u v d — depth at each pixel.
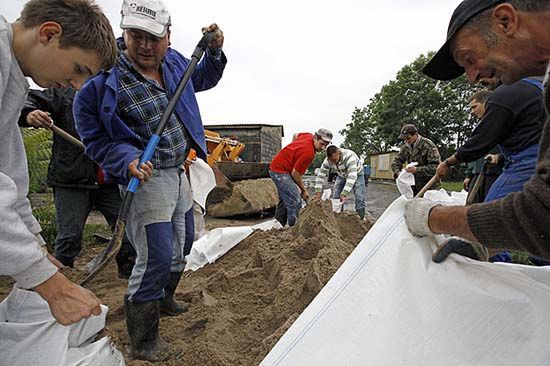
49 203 5.95
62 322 1.43
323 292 1.36
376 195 17.16
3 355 1.56
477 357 1.24
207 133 9.98
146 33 2.12
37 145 5.29
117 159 2.14
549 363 1.22
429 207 1.35
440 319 1.27
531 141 2.67
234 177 9.03
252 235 4.30
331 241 3.07
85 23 1.41
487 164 3.78
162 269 2.26
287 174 6.03
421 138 6.37
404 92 44.56
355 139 65.31
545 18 1.19
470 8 1.32
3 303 1.74
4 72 1.35
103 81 2.17
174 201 2.38
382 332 1.26
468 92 42.12
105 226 6.35
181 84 2.30
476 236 1.18
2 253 1.26
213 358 2.20
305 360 1.26
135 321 2.29
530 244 1.06
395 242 1.38
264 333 2.46
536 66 1.28
